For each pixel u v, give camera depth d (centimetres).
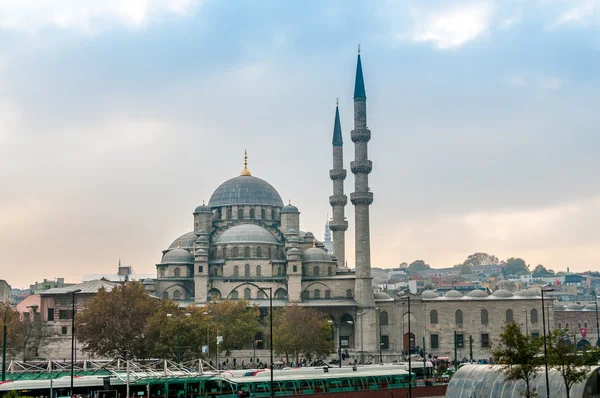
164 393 11212
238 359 18762
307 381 11856
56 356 18238
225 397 11269
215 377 11406
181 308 19150
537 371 9356
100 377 11288
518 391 9600
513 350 9325
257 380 11500
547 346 10100
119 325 15500
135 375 11150
